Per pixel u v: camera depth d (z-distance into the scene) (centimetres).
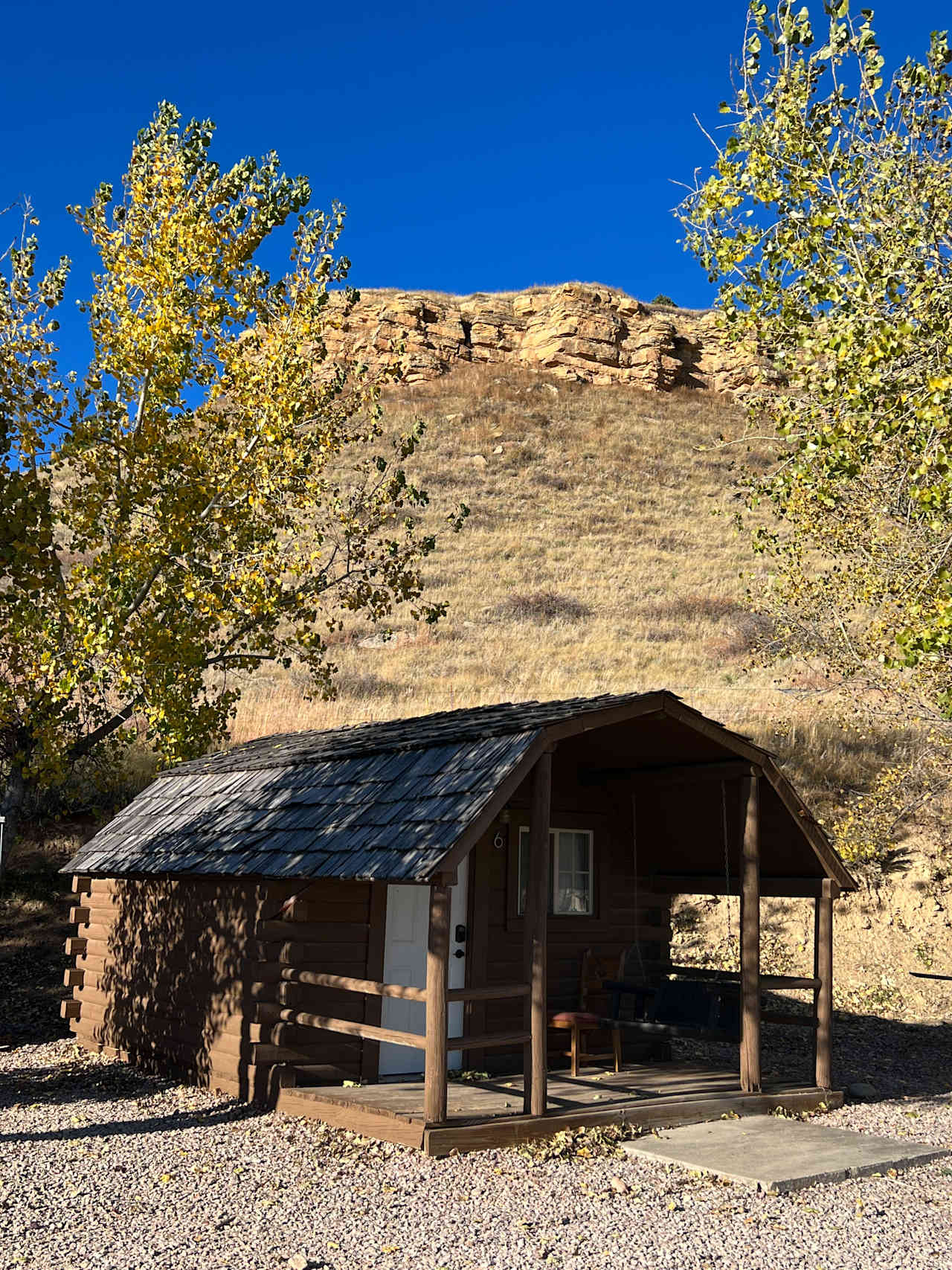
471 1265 610
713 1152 846
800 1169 800
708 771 1102
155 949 1233
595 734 1051
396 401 6431
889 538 1210
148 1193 722
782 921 1908
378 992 877
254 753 1445
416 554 1566
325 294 1505
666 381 7194
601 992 1252
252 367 1430
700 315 8194
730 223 914
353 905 1057
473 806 847
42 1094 1074
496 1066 1161
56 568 1216
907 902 1844
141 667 1258
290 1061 988
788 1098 1041
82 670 1277
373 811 968
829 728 2281
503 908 1195
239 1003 1046
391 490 1554
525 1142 853
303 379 1488
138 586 1293
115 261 1374
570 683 2841
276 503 1416
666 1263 620
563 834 1255
